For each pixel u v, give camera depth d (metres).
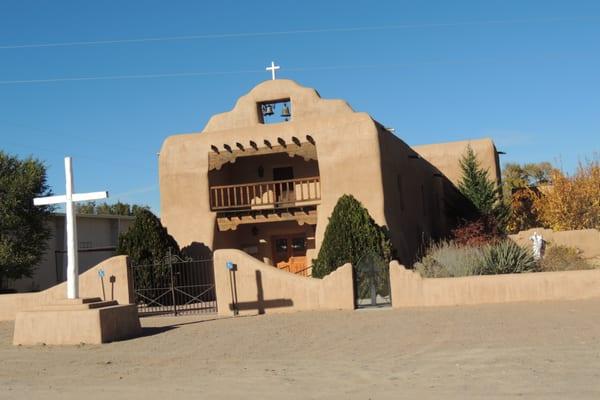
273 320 15.47
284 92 27.86
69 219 14.48
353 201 20.89
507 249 18.17
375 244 20.23
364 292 17.22
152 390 8.73
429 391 7.88
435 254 19.44
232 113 28.48
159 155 25.55
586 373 8.36
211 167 25.05
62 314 13.88
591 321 12.50
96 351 12.66
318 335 12.87
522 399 7.23
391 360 10.03
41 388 9.32
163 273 21.47
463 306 15.80
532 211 35.06
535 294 15.80
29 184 26.44
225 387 8.66
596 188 32.19
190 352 11.84
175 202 25.14
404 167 27.19
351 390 8.16
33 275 31.19
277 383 8.77
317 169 26.58
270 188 26.95
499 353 9.99
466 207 31.55
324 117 24.02
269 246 26.97
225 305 17.62
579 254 25.94
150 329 15.45
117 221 38.28
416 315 14.66
